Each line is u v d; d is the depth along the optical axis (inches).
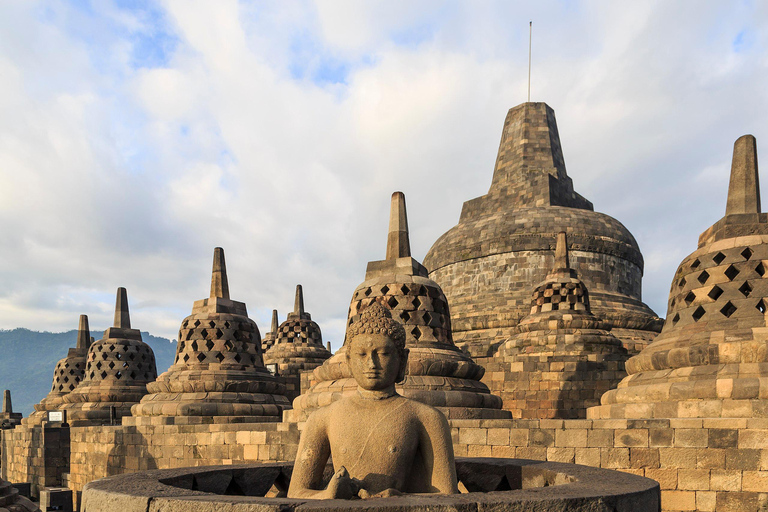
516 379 953.5
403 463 214.5
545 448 469.7
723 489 414.0
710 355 454.9
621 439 449.1
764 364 435.2
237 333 792.9
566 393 925.2
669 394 461.1
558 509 162.6
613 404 507.8
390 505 152.3
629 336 1140.5
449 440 223.5
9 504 508.7
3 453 1161.4
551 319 1001.5
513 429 481.4
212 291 816.3
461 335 1283.2
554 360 940.0
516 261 1371.8
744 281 475.8
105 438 759.1
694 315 502.3
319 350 1432.1
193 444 623.5
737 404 425.7
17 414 1603.1
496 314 1239.5
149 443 667.4
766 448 406.6
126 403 1040.8
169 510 166.9
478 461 278.1
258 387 758.5
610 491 178.7
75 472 842.8
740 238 488.4
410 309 603.2
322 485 250.8
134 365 1083.9
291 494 217.9
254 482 269.7
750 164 514.3
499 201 1588.3
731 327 465.7
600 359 927.7
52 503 778.2
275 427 573.9
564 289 1042.7
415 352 569.9
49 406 1198.3
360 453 214.5
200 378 735.1
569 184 1625.2
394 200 663.1
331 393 544.4
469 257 1437.0
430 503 154.8
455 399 539.5
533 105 1668.3
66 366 1285.7
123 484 200.8
